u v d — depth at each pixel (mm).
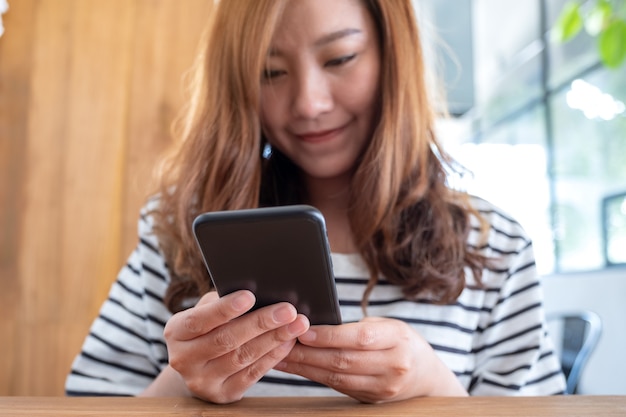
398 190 1026
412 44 1037
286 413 623
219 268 603
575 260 3920
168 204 1090
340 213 1107
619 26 2441
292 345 677
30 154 1633
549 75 4250
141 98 1687
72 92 1662
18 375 1574
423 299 1042
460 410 620
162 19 1723
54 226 1619
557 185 4113
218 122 1050
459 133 5656
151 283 1105
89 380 1047
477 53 5492
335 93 952
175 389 852
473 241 1111
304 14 907
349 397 738
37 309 1594
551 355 1085
